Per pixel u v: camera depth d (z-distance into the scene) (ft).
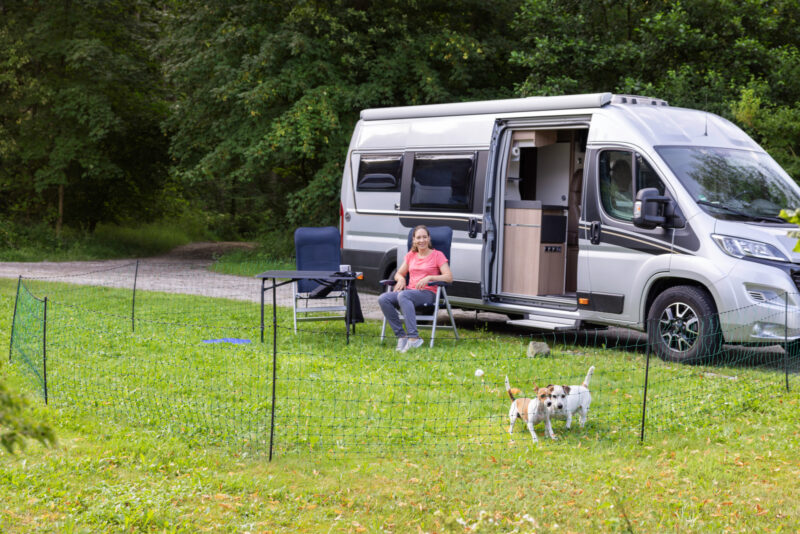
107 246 87.15
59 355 27.32
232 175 64.59
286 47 62.75
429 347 30.66
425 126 36.94
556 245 34.12
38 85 79.56
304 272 31.99
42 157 82.28
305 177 74.23
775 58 50.11
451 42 63.93
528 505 15.14
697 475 16.69
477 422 20.49
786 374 24.52
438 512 14.78
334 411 20.94
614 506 14.99
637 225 28.76
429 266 31.91
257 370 25.72
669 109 31.37
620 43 56.39
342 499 15.40
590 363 27.45
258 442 18.56
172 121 74.54
